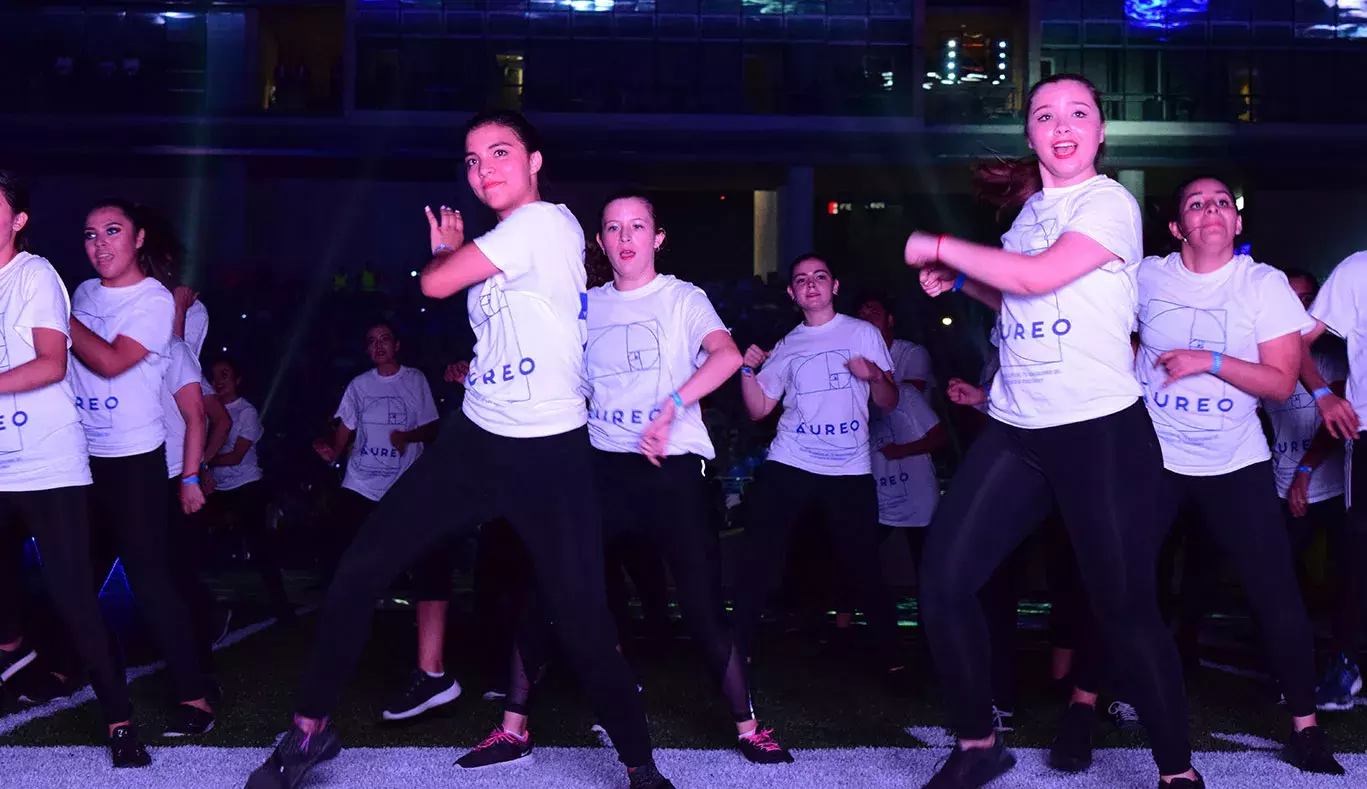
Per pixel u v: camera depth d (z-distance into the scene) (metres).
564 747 3.81
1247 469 3.73
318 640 3.02
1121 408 3.01
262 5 22.23
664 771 3.51
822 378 4.82
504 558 5.11
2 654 4.34
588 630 3.07
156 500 3.91
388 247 22.53
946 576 3.10
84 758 3.56
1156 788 3.34
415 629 6.54
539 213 3.03
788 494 4.77
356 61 21.78
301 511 9.56
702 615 3.72
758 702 4.68
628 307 3.83
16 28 21.77
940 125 21.39
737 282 17.38
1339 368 5.14
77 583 3.43
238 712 4.36
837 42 22.08
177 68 22.12
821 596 6.39
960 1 22.48
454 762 3.59
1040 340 3.03
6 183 3.42
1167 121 21.81
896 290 23.44
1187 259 3.87
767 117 21.39
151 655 5.52
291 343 15.68
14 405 3.40
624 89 22.19
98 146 21.00
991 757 3.15
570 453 3.05
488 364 3.04
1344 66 21.84
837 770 3.52
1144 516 3.01
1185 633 5.18
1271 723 4.24
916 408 5.99
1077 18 22.00
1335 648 4.46
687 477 3.76
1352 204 22.41
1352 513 4.28
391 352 5.81
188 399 4.40
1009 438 3.12
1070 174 3.09
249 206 22.44
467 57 21.94
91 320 3.83
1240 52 21.88
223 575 9.13
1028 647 6.11
